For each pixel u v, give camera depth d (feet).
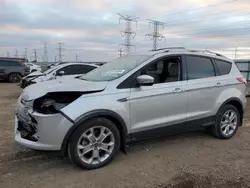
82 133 12.26
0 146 15.69
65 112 11.86
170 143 16.79
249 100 34.94
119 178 11.98
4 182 11.49
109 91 13.08
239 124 18.69
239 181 11.86
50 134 11.85
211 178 12.10
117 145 13.41
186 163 13.74
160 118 14.71
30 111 12.46
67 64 35.58
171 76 15.31
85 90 12.55
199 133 19.02
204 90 16.34
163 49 16.28
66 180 11.73
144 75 13.70
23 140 12.76
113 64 16.24
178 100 15.20
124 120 13.37
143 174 12.40
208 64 17.17
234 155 14.98
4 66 63.57
